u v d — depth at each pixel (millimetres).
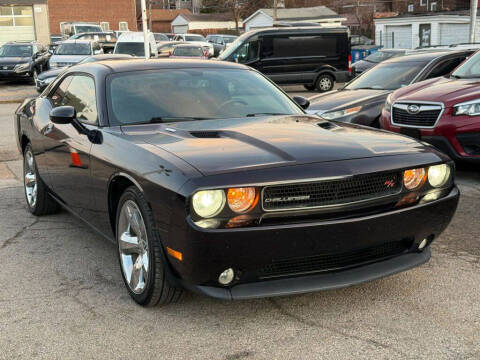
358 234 3072
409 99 6871
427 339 3002
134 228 3422
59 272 4074
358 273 3221
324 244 3016
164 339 3062
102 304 3516
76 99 4680
